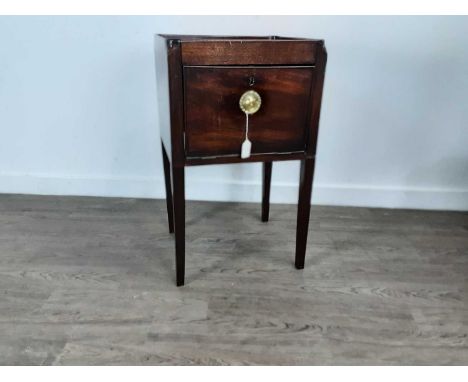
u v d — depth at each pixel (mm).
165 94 854
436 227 1311
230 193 1458
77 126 1375
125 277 1009
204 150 840
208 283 991
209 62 763
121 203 1434
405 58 1240
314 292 966
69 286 967
